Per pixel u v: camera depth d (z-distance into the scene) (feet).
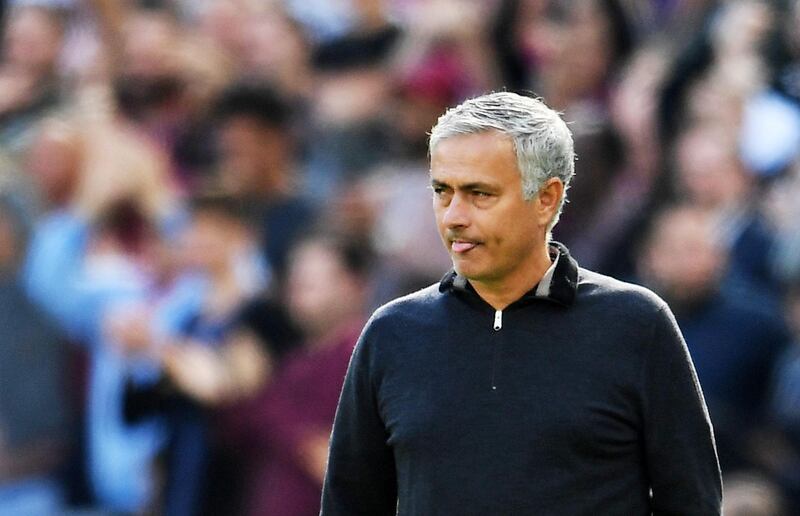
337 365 83.25
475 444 41.29
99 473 92.53
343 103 108.99
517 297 42.19
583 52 106.63
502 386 41.47
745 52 104.99
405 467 42.32
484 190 40.96
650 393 41.29
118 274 94.89
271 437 83.10
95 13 116.98
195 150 105.70
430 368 42.19
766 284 92.79
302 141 106.42
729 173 96.53
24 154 103.30
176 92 110.42
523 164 41.06
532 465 40.88
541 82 108.58
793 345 85.76
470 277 41.65
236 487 84.94
